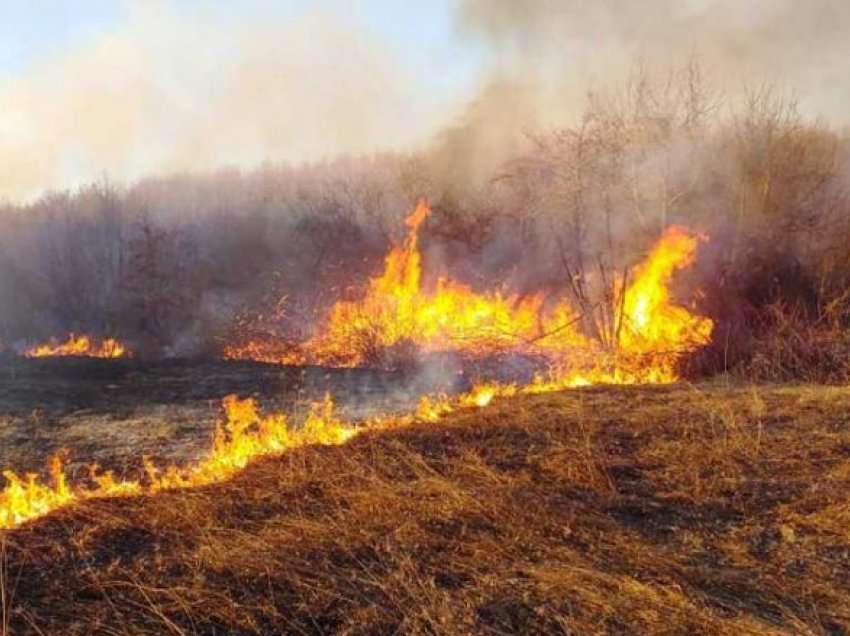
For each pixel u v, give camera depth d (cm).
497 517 457
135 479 570
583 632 334
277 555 407
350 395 862
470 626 338
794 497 487
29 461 624
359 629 338
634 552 414
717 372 938
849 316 1020
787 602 364
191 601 361
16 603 361
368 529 440
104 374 1034
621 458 570
